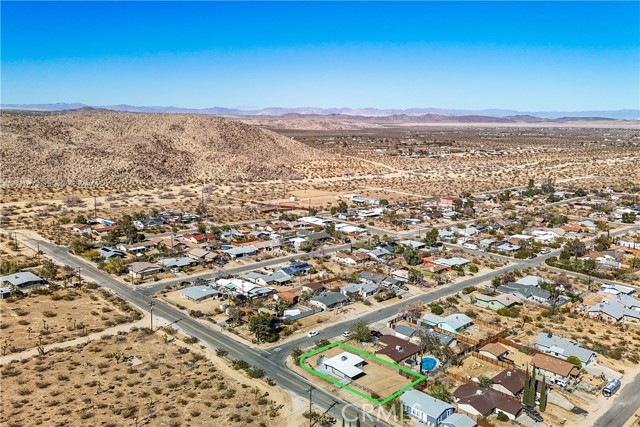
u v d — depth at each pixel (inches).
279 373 2669.8
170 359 2778.1
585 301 3754.9
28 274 3905.0
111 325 3193.9
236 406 2332.7
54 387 2433.6
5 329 3061.0
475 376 2684.5
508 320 3452.3
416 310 3425.2
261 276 4101.9
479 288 4023.1
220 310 3467.0
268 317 3112.7
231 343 3014.3
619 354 2918.3
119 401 2332.7
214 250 4899.1
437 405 2317.9
